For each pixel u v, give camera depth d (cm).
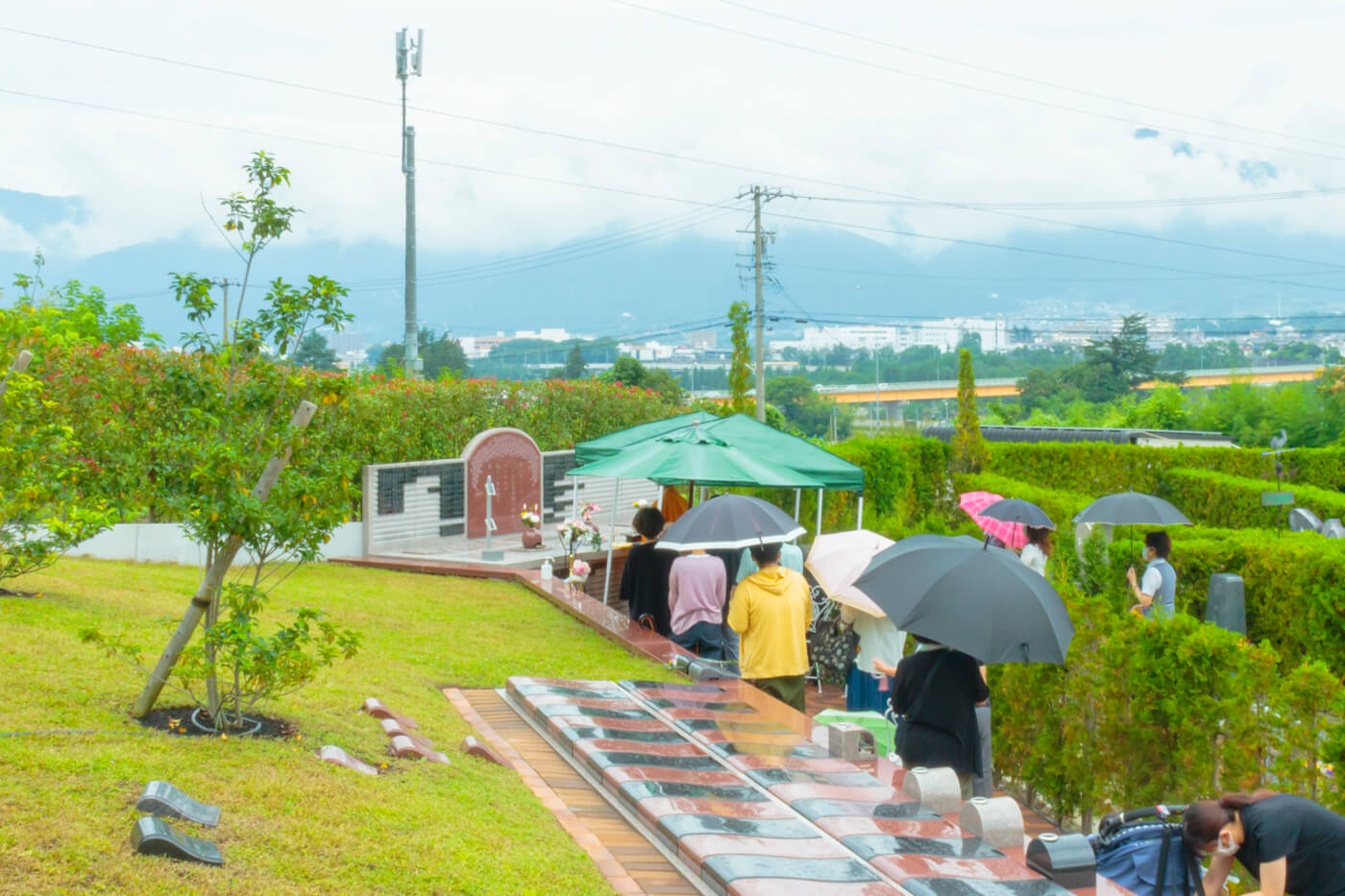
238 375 709
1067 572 1547
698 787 657
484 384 2245
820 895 486
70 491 1107
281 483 658
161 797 462
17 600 930
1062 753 880
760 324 5453
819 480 1349
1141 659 792
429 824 533
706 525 1034
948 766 661
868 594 695
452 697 927
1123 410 6506
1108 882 508
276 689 653
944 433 3916
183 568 1466
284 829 481
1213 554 1395
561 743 782
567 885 497
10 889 372
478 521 1986
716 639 1099
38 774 483
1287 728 673
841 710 1196
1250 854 488
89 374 1538
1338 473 2614
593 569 1842
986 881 498
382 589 1486
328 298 671
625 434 1625
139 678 713
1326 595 1230
